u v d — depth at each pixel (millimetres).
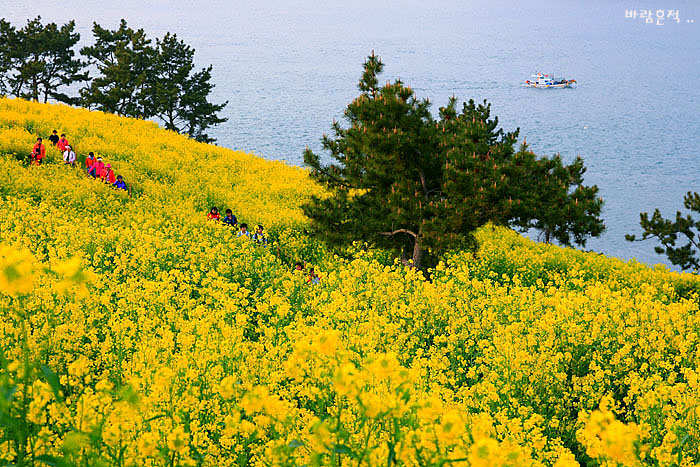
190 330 9422
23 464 3146
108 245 16656
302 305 13062
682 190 189500
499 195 19094
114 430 4094
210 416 6211
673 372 9930
